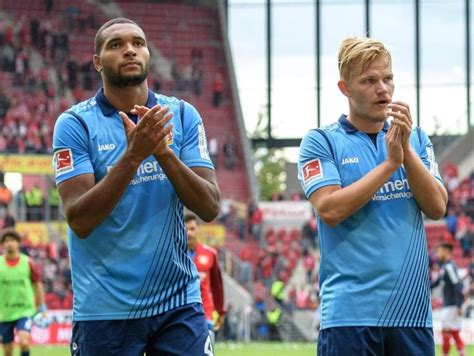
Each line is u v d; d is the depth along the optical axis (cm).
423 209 702
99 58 670
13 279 1753
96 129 671
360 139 717
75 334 673
